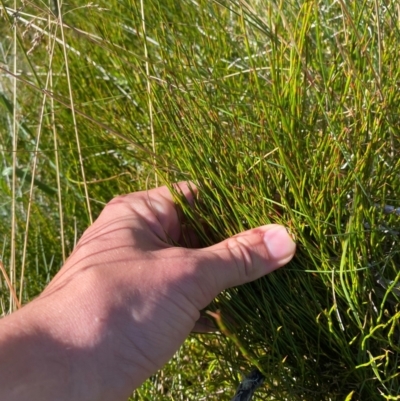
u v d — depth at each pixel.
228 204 0.26
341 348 0.24
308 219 0.23
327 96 0.26
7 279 0.29
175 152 0.29
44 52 0.52
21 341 0.21
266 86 0.34
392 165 0.25
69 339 0.22
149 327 0.22
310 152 0.25
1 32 0.53
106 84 0.42
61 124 0.43
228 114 0.26
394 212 0.25
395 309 0.24
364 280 0.23
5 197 0.43
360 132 0.24
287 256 0.24
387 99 0.25
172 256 0.24
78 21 0.49
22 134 0.46
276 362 0.26
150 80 0.27
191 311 0.23
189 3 0.39
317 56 0.30
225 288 0.24
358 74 0.24
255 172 0.24
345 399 0.23
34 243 0.41
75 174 0.42
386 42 0.27
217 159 0.25
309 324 0.25
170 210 0.28
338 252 0.25
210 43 0.31
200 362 0.32
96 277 0.23
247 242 0.24
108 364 0.22
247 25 0.36
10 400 0.20
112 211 0.27
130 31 0.43
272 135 0.23
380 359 0.25
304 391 0.26
